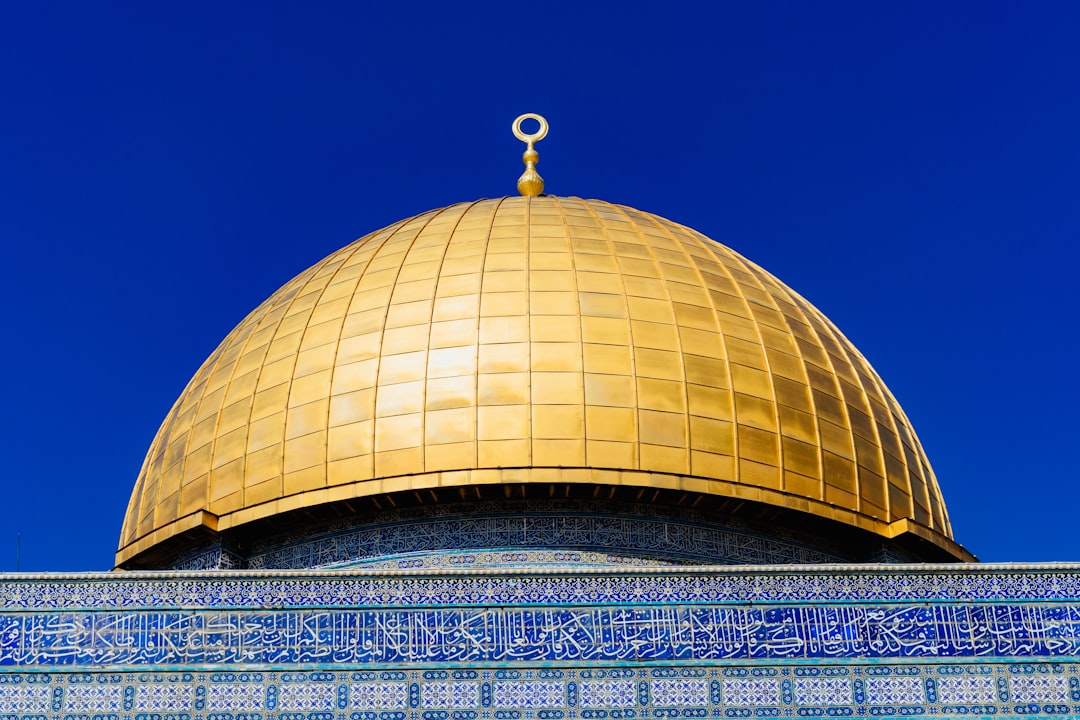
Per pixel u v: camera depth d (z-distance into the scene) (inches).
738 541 1007.0
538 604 813.2
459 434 984.3
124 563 1074.1
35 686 786.8
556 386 994.1
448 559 976.3
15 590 808.9
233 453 1033.5
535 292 1034.7
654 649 802.8
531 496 987.3
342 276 1099.3
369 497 985.5
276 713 785.6
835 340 1121.4
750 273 1130.0
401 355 1016.2
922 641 807.7
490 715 786.2
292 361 1047.0
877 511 1045.2
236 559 1023.0
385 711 786.8
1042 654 805.2
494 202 1178.0
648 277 1063.0
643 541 984.9
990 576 823.1
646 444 986.7
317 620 807.1
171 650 798.5
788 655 802.8
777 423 1021.2
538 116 1314.0
